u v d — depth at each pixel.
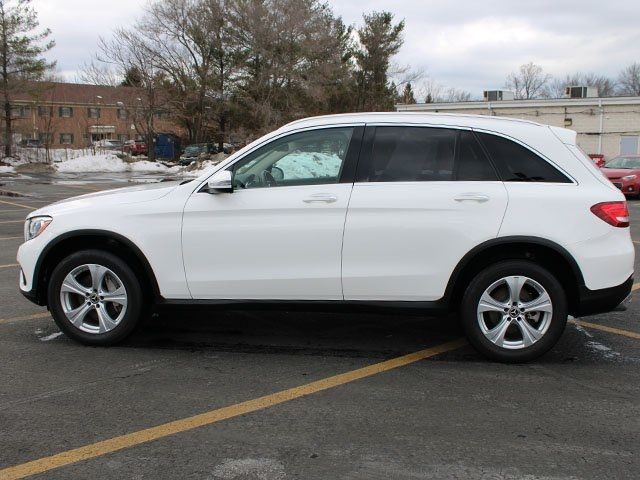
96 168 38.28
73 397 3.95
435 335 5.39
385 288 4.51
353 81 47.19
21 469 3.06
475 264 4.55
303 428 3.52
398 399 3.95
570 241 4.33
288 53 39.78
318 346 5.06
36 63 36.53
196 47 40.78
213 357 4.75
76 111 61.44
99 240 4.86
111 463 3.12
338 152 4.61
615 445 3.33
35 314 5.91
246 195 4.59
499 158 4.48
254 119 40.16
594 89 38.19
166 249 4.66
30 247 4.84
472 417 3.68
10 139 37.84
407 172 4.51
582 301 4.41
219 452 3.24
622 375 4.40
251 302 4.66
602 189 4.45
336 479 2.97
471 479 2.97
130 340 5.16
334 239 4.49
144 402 3.88
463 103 38.31
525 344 4.52
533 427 3.54
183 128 46.94
